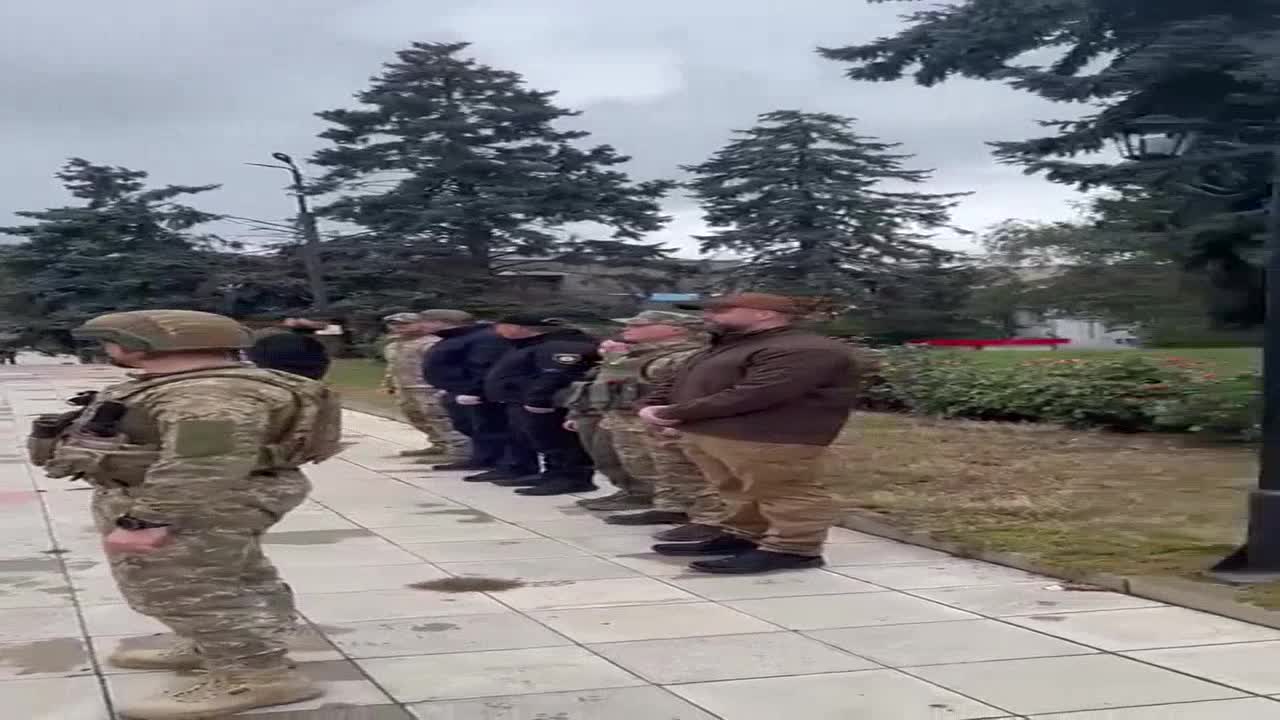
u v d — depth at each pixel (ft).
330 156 124.16
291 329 33.81
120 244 128.06
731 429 26.71
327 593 24.90
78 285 124.98
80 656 19.97
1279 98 50.72
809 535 27.35
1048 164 58.44
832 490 37.45
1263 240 52.85
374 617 22.89
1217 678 18.94
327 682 18.71
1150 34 55.88
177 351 16.97
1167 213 59.11
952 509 33.81
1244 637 21.34
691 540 30.22
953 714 17.33
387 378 49.06
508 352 40.65
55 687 18.31
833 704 17.79
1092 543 28.68
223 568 17.08
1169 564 26.35
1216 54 51.11
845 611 23.49
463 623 22.44
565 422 38.73
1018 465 42.32
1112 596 24.59
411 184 123.85
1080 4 57.16
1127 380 51.24
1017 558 27.45
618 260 125.70
